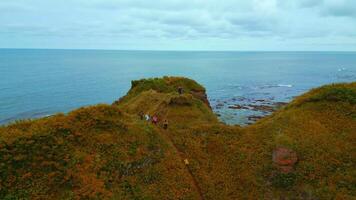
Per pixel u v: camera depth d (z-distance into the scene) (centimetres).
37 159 2634
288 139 3334
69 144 2845
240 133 3625
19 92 13862
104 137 3019
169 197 2739
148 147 3103
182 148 3369
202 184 2981
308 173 3003
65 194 2492
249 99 12494
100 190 2570
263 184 2995
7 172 2516
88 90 15150
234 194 2922
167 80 6531
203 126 3722
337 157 3127
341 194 2781
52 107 11119
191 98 4712
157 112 4209
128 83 17988
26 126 2972
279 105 10969
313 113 3747
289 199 2845
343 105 3753
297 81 19300
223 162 3241
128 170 2838
